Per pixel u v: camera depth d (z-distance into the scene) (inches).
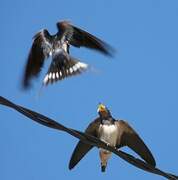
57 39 523.5
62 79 479.8
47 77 485.1
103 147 529.0
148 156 633.6
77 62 486.9
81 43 517.3
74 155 625.3
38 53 522.0
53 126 501.0
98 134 668.1
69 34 523.5
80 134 516.4
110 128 658.2
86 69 483.5
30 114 490.6
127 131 650.8
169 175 534.9
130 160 534.0
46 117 494.6
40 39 526.6
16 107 481.7
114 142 655.1
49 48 521.0
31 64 516.4
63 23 530.0
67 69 484.1
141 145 639.1
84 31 516.4
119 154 530.9
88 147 623.8
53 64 490.6
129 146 647.1
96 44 504.4
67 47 520.1
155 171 533.6
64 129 506.6
